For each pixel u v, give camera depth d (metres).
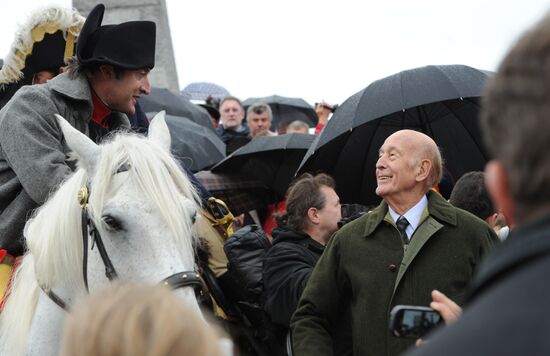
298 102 11.91
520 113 1.20
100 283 3.25
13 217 4.04
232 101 9.66
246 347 4.99
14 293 3.65
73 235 3.37
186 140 7.89
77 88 4.14
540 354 1.04
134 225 3.16
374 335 3.60
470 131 5.74
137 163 3.28
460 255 3.56
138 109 5.00
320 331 3.80
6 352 3.54
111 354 1.38
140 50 4.27
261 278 4.73
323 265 3.86
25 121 4.00
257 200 7.21
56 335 3.44
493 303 1.12
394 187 3.70
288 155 7.30
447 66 5.59
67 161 4.02
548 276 1.11
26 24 5.06
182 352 1.37
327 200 4.71
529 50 1.21
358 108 5.39
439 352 1.10
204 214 4.91
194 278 3.14
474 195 4.57
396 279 3.59
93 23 4.27
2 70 5.11
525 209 1.21
